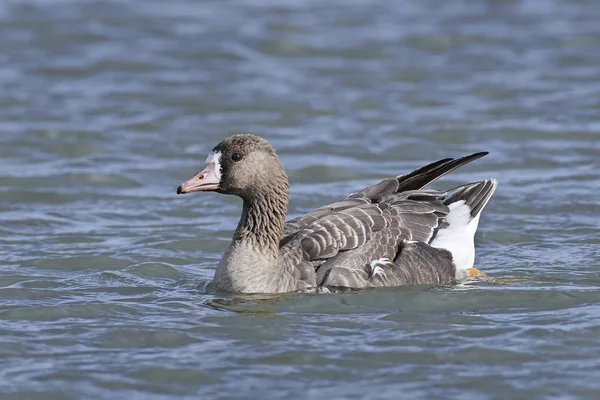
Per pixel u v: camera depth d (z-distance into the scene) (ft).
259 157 48.21
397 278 49.19
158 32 111.75
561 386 38.22
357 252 49.03
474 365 40.22
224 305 47.26
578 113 86.33
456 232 52.44
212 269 54.49
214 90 93.56
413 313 46.06
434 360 40.68
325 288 48.21
